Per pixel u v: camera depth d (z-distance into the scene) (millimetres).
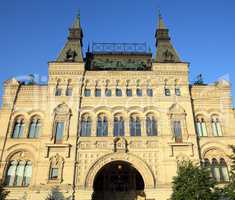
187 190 34656
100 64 54531
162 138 44969
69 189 40906
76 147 44031
